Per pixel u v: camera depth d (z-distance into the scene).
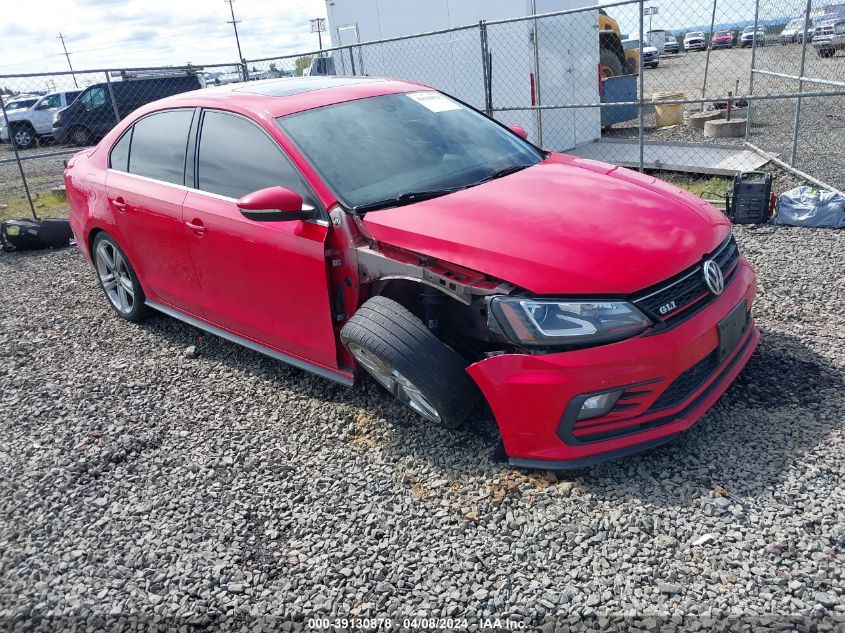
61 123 19.06
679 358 2.89
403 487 3.19
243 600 2.65
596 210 3.28
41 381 4.65
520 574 2.61
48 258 8.04
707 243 3.21
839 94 6.25
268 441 3.70
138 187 4.70
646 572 2.54
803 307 4.55
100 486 3.43
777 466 3.00
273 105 4.09
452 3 9.97
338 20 11.54
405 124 4.16
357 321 3.30
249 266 3.95
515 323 2.90
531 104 9.58
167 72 10.32
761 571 2.47
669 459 3.13
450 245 3.12
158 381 4.51
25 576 2.88
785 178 7.89
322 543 2.90
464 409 3.24
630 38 16.91
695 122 12.08
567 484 3.02
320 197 3.59
